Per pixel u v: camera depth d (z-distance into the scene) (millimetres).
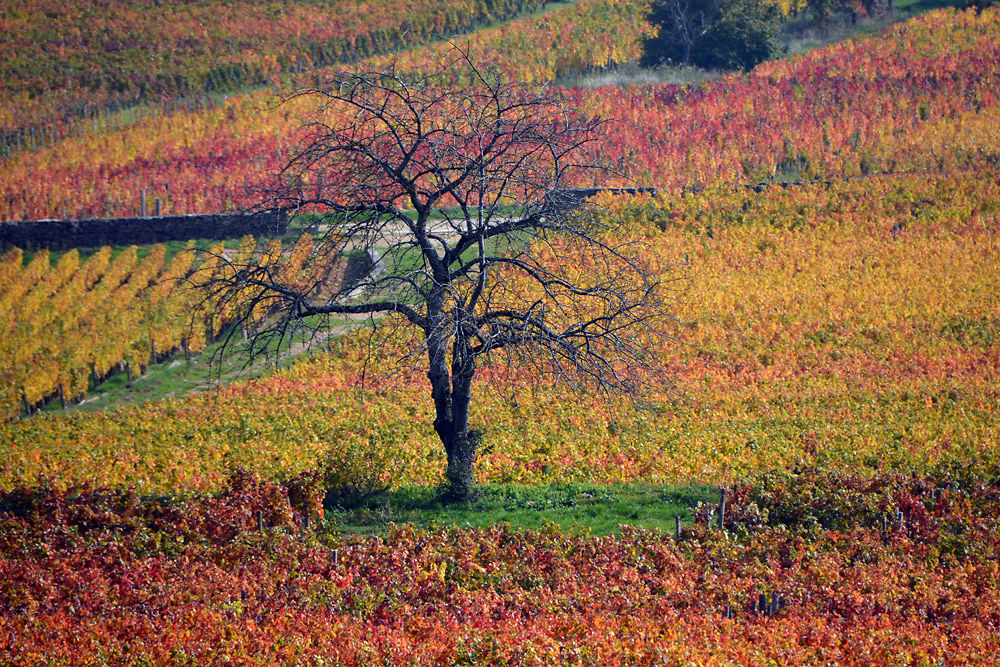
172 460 107125
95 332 156000
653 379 123688
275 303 90250
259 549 74000
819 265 177625
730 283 171875
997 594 67750
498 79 93562
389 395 134625
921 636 60812
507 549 73312
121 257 185500
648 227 191750
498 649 56094
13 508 84812
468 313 81875
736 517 81375
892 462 100625
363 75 91750
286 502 82125
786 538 77000
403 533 76000
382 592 67062
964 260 175125
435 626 61062
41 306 168000
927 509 84500
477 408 124375
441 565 70750
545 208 86188
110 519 80438
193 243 191625
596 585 67562
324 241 89188
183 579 69438
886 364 139750
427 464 100438
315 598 66750
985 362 138125
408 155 84188
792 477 87750
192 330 157500
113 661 56719
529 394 126188
